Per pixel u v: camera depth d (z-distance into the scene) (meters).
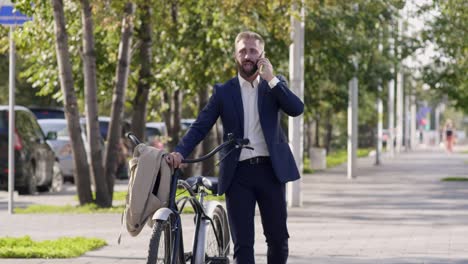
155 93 28.56
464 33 32.56
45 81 26.31
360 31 31.92
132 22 21.69
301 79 22.55
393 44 34.59
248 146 9.09
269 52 28.45
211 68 26.41
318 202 24.41
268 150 9.36
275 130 9.41
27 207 22.19
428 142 105.69
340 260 13.25
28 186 26.62
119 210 21.19
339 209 22.17
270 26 22.41
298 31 22.42
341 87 37.69
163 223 8.39
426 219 19.67
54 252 13.38
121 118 22.45
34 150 26.88
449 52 33.16
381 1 30.91
